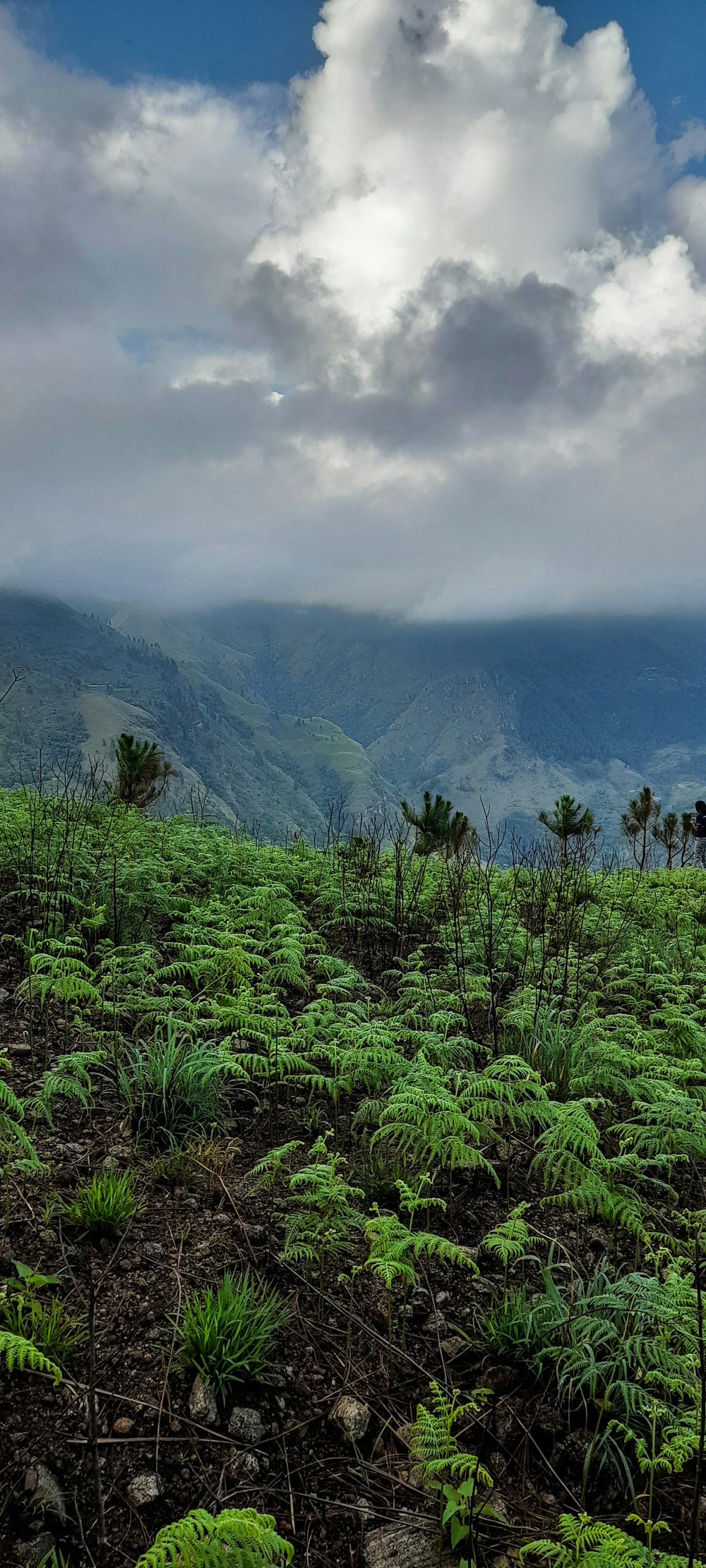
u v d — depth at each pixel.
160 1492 3.15
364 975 9.15
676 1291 4.12
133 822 13.55
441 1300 4.42
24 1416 3.33
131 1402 3.48
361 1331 4.12
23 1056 6.12
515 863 15.21
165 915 9.78
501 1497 3.36
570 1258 4.80
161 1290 4.11
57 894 8.84
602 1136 6.17
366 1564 3.04
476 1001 8.59
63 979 6.33
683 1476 3.57
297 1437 3.50
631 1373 3.95
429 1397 3.80
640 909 13.12
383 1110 5.87
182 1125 5.52
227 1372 3.62
